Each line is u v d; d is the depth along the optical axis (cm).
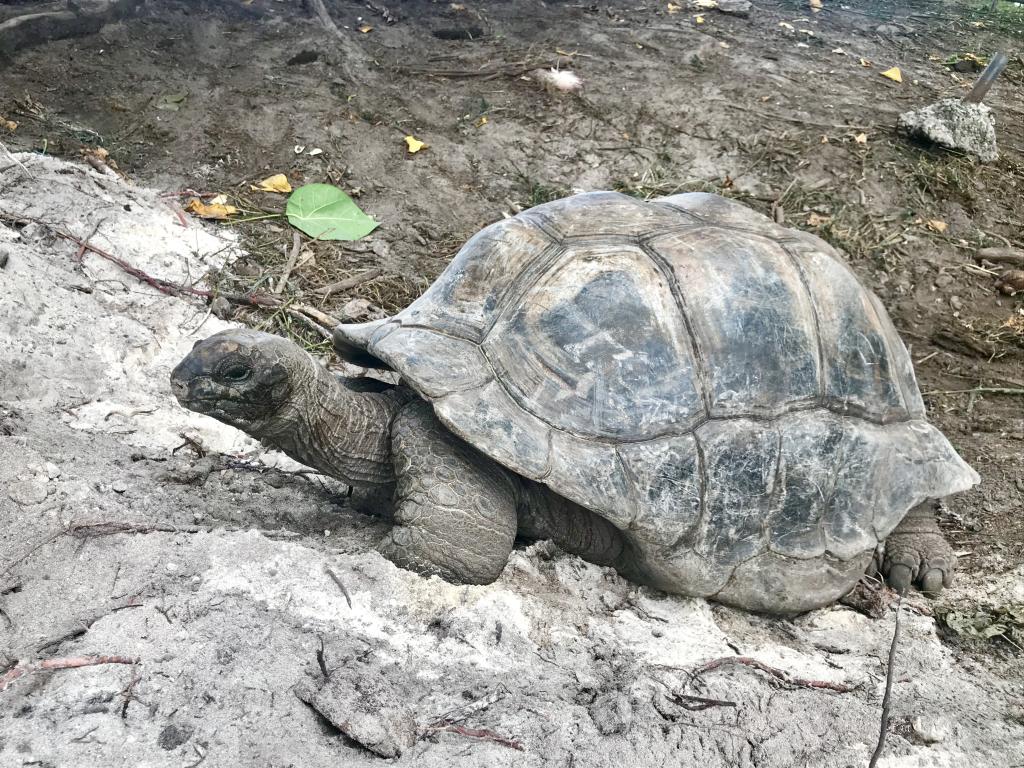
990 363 240
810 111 334
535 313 144
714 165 299
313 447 147
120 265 208
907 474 155
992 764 132
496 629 131
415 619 129
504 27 374
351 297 230
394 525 143
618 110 321
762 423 146
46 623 116
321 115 297
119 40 314
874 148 315
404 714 114
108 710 108
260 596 124
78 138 259
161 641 116
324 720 113
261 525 146
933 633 162
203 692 112
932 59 397
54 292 183
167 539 129
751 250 154
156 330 194
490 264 151
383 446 150
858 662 147
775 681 136
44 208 213
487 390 140
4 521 126
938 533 173
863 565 154
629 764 118
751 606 149
